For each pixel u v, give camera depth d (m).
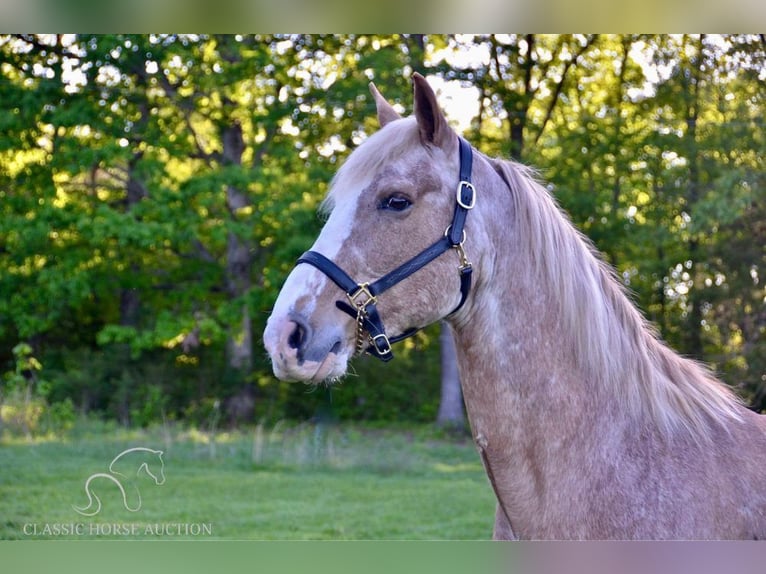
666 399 2.39
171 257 14.92
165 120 13.62
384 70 12.62
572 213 13.98
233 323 13.25
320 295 2.24
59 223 12.88
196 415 13.63
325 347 2.22
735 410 2.52
